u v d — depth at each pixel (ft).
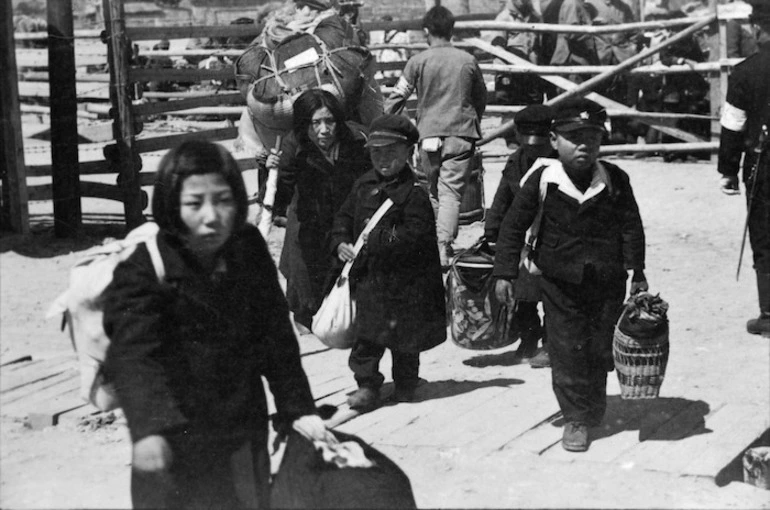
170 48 51.85
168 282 10.88
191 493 10.91
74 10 42.68
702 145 51.24
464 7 59.11
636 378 19.19
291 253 24.23
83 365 10.91
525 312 24.91
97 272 10.87
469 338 24.79
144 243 11.03
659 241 39.22
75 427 20.93
